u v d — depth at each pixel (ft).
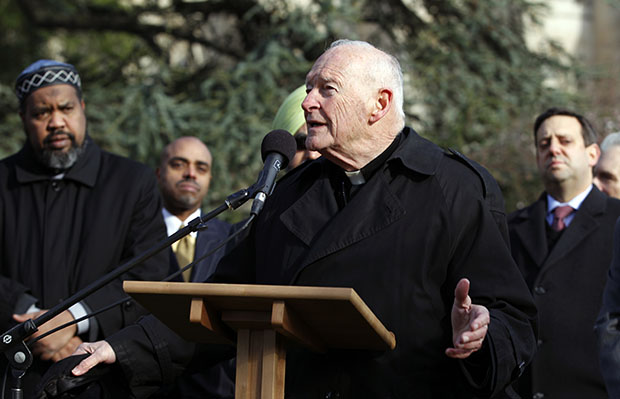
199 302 12.65
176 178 27.04
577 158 23.45
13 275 20.72
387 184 14.98
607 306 16.49
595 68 55.16
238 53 56.44
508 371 13.73
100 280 14.67
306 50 50.11
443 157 15.42
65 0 62.28
